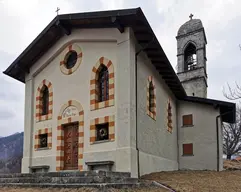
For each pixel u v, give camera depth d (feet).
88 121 42.47
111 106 40.42
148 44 41.01
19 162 121.70
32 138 49.70
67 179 30.48
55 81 48.62
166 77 56.75
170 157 58.90
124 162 36.99
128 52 39.91
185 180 39.24
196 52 98.84
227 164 83.61
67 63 48.62
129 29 40.57
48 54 50.08
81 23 44.73
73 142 44.34
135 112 39.81
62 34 48.24
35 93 51.55
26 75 53.21
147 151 45.14
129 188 29.60
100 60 43.34
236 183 39.63
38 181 32.99
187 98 67.62
